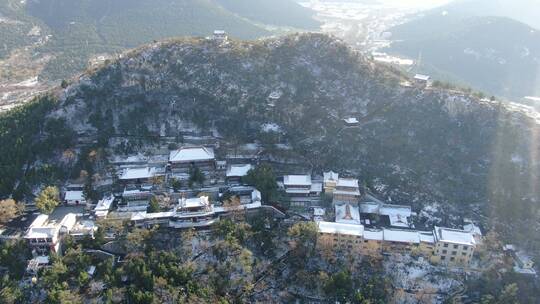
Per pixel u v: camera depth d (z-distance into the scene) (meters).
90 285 197.62
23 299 191.38
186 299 192.88
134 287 194.12
